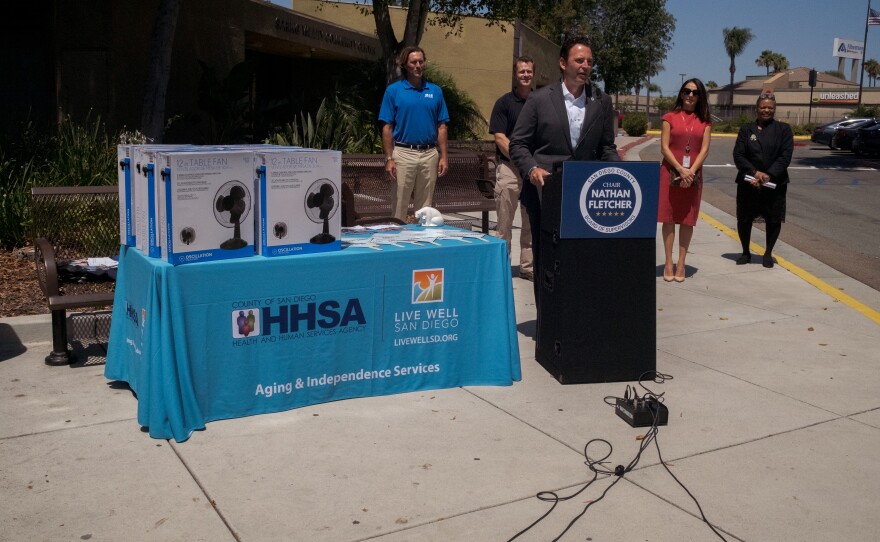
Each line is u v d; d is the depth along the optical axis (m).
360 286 4.73
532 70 7.44
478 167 9.11
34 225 6.14
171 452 4.06
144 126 11.00
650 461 4.08
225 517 3.46
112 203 6.37
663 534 3.40
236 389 4.46
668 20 60.59
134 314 4.62
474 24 25.70
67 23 12.96
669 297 7.62
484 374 5.16
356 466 3.96
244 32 16.28
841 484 3.88
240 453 4.07
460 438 4.32
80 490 3.65
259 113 14.40
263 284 4.43
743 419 4.66
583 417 4.64
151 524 3.39
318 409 4.67
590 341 5.16
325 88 23.77
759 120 8.83
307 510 3.54
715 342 6.19
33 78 13.22
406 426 4.46
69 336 5.60
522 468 3.98
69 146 9.21
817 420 4.66
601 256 5.10
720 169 24.20
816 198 17.34
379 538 3.33
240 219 4.38
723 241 10.77
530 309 7.00
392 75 15.77
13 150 9.34
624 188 5.04
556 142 5.58
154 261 4.29
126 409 4.59
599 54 58.75
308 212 4.55
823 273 8.84
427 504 3.61
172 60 14.18
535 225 5.73
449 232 5.48
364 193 8.34
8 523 3.36
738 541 3.36
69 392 4.84
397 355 4.93
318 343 4.67
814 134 37.59
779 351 5.98
